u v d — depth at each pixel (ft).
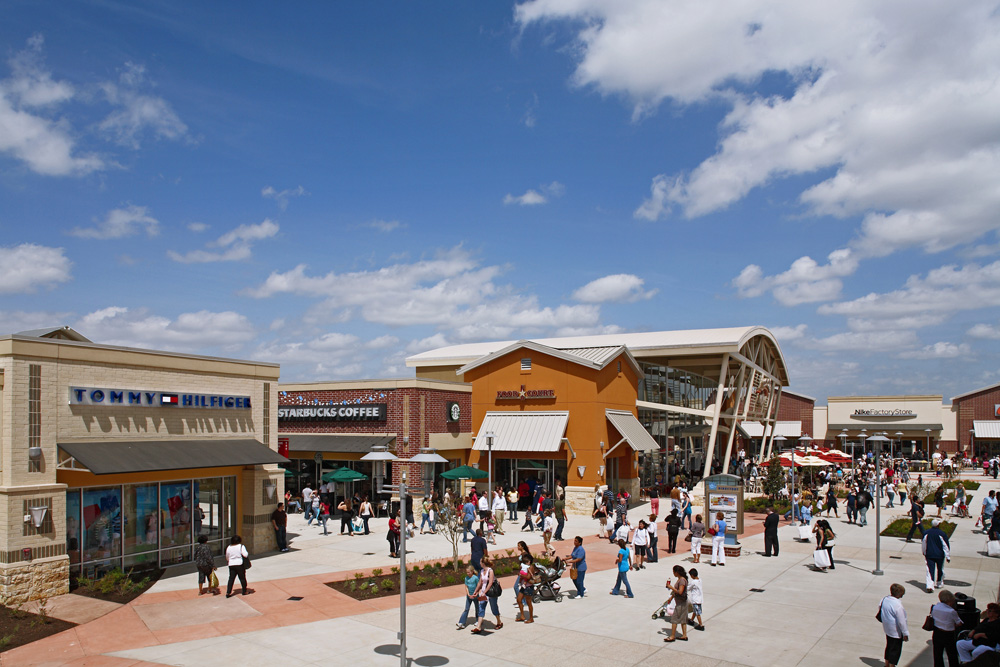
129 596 65.41
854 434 274.57
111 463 66.69
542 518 104.27
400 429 123.34
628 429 136.46
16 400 64.03
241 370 88.58
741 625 55.83
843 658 47.67
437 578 71.26
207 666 46.93
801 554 87.15
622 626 55.88
